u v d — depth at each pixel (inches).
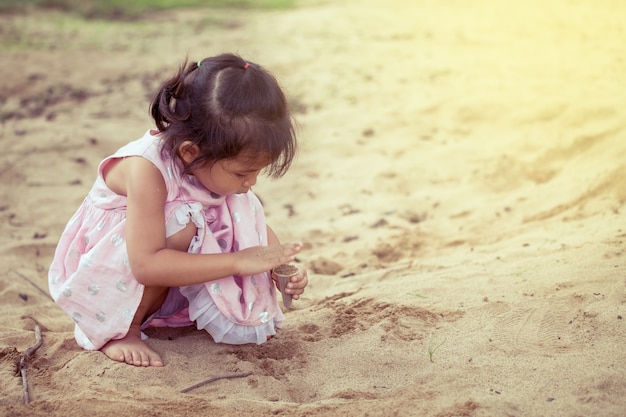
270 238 123.0
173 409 93.9
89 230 111.3
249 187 105.0
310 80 305.6
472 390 96.2
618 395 92.5
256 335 111.7
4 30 418.9
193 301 111.2
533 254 140.3
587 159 195.2
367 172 212.7
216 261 103.1
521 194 183.5
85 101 286.4
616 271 123.6
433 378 100.3
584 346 104.5
